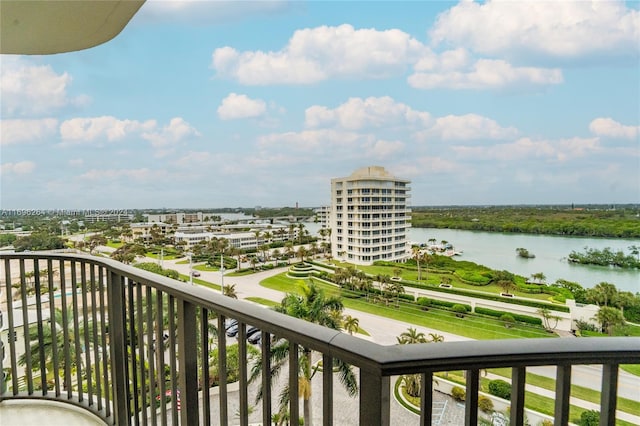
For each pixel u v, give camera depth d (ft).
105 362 6.08
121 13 6.08
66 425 6.17
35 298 6.69
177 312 4.29
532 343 2.48
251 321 3.27
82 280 6.27
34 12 5.81
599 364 2.44
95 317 6.14
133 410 5.74
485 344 2.45
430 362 2.30
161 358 4.78
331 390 2.68
